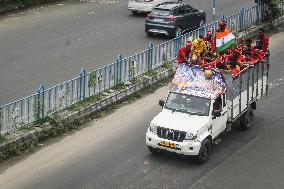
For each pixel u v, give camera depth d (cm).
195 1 3759
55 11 3422
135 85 2223
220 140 1847
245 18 3055
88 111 2003
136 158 1731
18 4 3412
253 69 1912
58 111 1941
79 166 1677
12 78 2278
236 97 1817
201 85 1773
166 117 1714
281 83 2372
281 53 2786
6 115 1764
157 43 2828
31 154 1744
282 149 1814
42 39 2827
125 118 2027
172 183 1586
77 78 2000
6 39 2805
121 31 3019
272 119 2038
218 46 2016
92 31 2994
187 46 2042
